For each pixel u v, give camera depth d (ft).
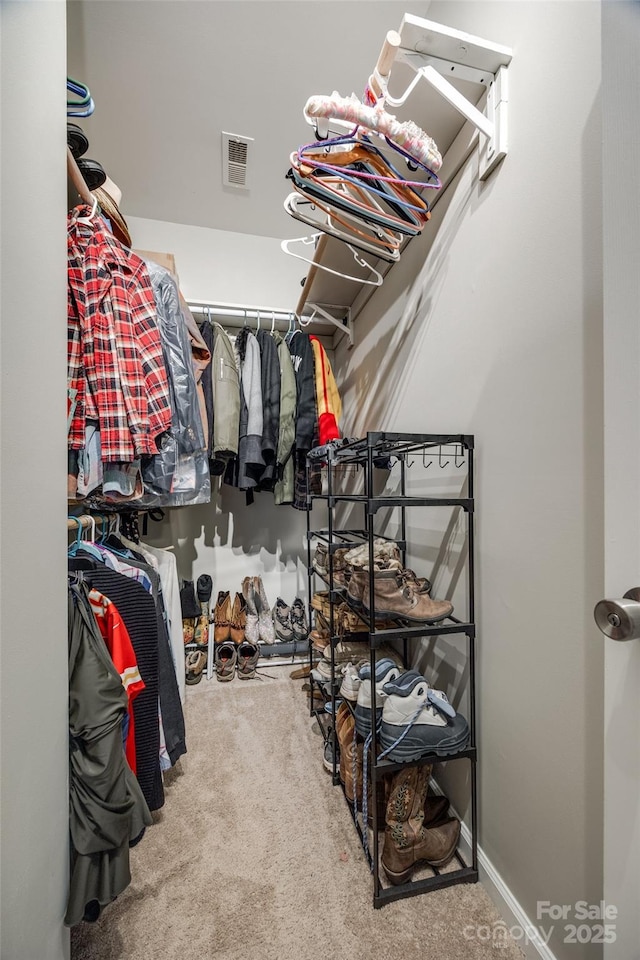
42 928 2.08
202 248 8.08
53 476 2.35
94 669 2.66
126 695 2.79
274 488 7.29
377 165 3.50
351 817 4.13
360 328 7.26
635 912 1.79
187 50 4.91
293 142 6.22
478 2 3.57
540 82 2.90
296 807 4.26
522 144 3.09
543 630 2.86
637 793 1.77
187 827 4.00
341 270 6.09
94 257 3.64
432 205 4.60
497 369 3.40
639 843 1.77
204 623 7.52
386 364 5.99
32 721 2.02
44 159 2.27
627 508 1.80
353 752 3.99
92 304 3.60
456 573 4.03
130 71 5.15
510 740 3.18
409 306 5.22
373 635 3.32
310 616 6.30
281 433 6.96
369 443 3.36
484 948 2.94
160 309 4.52
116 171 6.74
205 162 6.57
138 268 4.10
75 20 4.53
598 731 2.41
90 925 3.09
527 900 2.94
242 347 7.24
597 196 2.45
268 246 8.39
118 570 3.81
